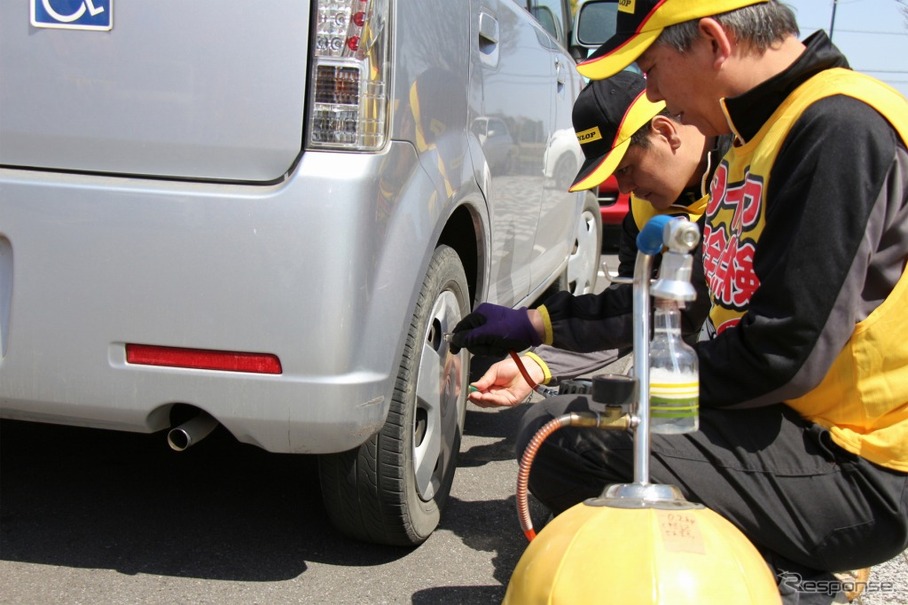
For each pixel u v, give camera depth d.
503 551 2.32
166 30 1.77
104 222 1.77
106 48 1.78
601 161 2.15
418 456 2.22
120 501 2.46
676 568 1.30
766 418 1.77
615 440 1.86
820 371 1.60
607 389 1.47
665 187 2.23
